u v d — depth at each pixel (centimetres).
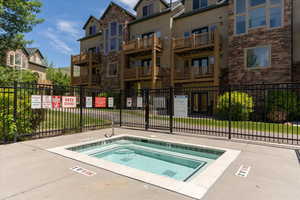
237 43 1418
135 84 2019
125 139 719
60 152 459
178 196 260
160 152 571
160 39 1812
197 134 757
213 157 521
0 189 274
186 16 1753
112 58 2197
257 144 579
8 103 568
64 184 294
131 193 267
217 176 329
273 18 1294
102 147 612
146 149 608
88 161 400
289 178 324
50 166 370
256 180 315
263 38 1316
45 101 632
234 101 1151
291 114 1159
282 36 1251
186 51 1633
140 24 2012
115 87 2153
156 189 280
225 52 1545
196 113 1609
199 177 325
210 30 1628
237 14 1424
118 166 374
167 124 1004
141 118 1112
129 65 2095
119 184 296
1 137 571
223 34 1561
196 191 274
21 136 599
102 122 1014
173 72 1634
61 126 874
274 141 627
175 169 452
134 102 1170
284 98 1133
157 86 1852
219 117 1205
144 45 1773
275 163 400
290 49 1228
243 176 330
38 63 3403
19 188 278
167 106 1050
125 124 984
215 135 737
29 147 509
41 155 439
